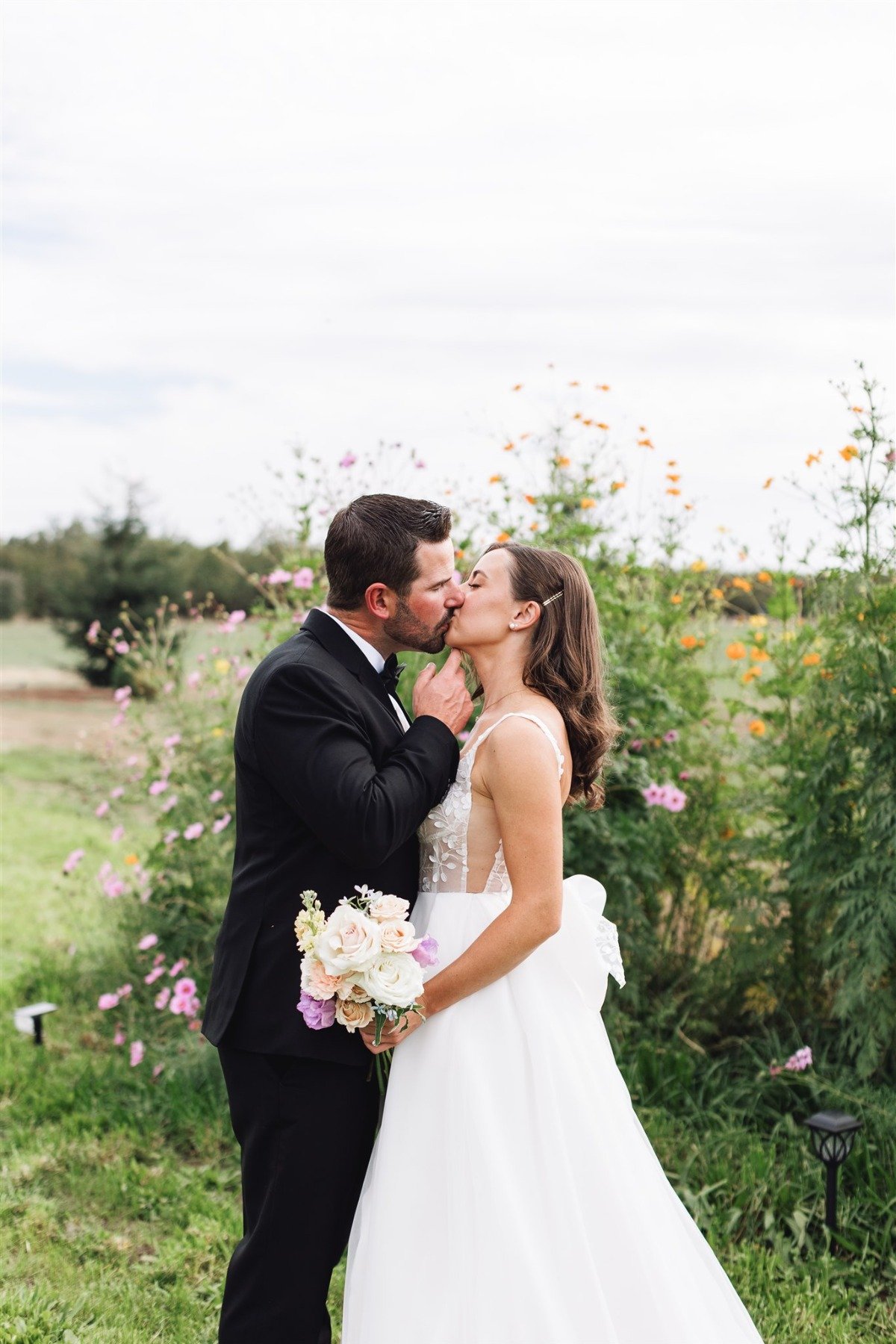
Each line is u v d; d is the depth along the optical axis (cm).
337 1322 280
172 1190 340
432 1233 206
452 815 226
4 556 2080
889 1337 267
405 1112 214
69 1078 416
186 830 432
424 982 217
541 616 232
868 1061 340
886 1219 306
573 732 234
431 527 230
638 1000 400
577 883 251
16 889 651
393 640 237
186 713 475
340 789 208
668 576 455
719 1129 350
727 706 420
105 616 1517
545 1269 198
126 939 485
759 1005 401
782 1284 285
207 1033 233
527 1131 209
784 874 388
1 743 1173
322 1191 223
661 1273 207
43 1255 308
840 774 366
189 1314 284
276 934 224
